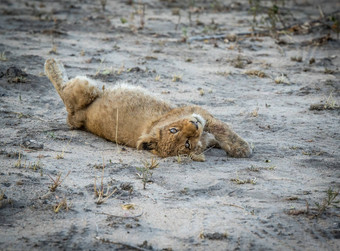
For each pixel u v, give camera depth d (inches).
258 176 520.4
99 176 508.4
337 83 927.7
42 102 784.3
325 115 749.3
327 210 437.4
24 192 456.1
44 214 419.2
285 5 1784.0
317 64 1071.0
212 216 426.3
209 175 522.0
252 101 829.8
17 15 1509.6
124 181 497.4
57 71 719.7
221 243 382.0
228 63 1081.4
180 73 987.3
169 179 508.4
